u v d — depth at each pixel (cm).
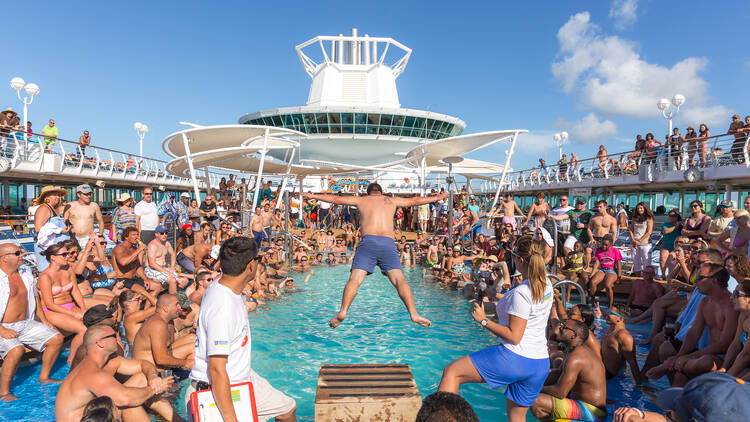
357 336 816
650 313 840
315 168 2869
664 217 2052
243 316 296
